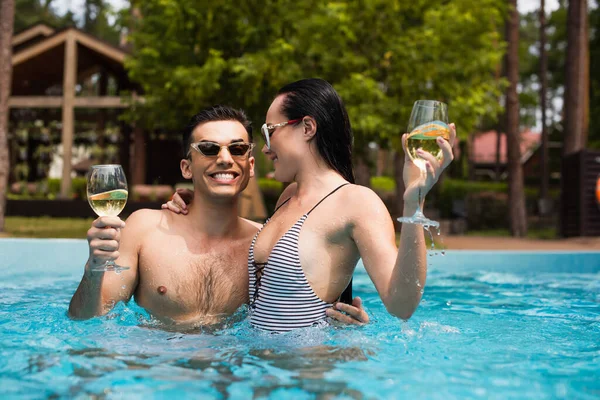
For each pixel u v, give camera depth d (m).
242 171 2.47
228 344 2.09
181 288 2.40
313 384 1.65
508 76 12.98
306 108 2.24
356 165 12.31
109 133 18.67
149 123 11.51
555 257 5.37
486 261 5.36
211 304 2.41
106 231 1.96
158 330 2.30
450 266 5.32
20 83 18.55
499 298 3.64
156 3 9.91
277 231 2.25
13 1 8.87
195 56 9.88
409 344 2.15
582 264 5.36
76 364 1.84
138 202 14.86
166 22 9.80
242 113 2.60
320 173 2.27
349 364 1.86
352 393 1.58
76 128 20.19
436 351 2.07
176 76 9.20
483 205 17.23
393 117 9.73
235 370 1.78
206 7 9.18
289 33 9.66
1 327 2.38
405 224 1.80
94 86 34.91
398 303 1.87
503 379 1.72
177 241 2.47
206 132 2.44
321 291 2.16
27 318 2.61
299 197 2.29
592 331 2.51
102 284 2.24
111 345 2.07
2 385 1.62
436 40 9.72
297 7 9.53
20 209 15.20
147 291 2.43
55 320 2.51
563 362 1.94
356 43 10.02
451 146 1.77
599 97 24.98
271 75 9.14
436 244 9.47
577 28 12.80
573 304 3.38
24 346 2.06
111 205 2.01
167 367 1.81
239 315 2.41
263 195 16.30
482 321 2.77
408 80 9.89
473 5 10.07
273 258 2.16
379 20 9.89
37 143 21.58
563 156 12.09
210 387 1.62
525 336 2.38
